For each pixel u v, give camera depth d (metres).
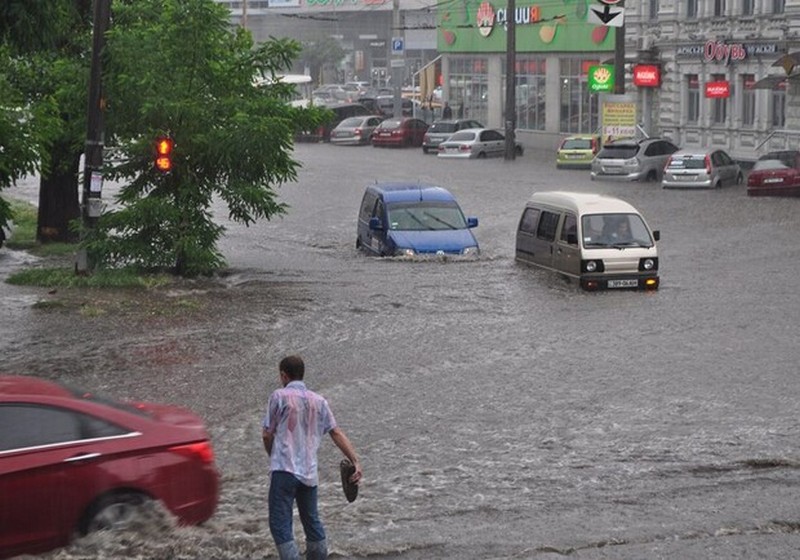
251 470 20.86
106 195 74.44
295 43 46.75
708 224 59.09
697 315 36.06
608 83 101.31
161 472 16.55
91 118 43.09
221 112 44.84
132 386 27.45
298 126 46.34
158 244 44.66
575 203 42.91
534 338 32.84
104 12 42.19
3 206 37.69
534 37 117.56
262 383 27.72
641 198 71.12
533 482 19.72
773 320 35.03
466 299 39.09
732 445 21.78
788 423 23.36
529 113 120.19
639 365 29.20
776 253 49.47
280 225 62.84
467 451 21.81
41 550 15.93
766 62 88.44
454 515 18.02
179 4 45.09
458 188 79.00
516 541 16.69
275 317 36.03
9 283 42.81
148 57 44.44
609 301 38.91
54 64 48.12
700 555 16.09
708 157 76.00
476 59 128.12
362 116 125.06
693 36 95.50
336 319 35.75
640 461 20.86
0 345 32.06
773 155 73.38
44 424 16.16
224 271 45.81
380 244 49.25
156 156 41.97
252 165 45.22
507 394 26.41
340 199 74.25
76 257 45.00
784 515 17.75
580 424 23.66
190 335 33.34
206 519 17.09
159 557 16.17
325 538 15.76
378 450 22.02
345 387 27.30
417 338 32.94
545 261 44.19
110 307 37.53
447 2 130.88
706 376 27.84
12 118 37.16
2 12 34.50
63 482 15.98
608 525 17.39
